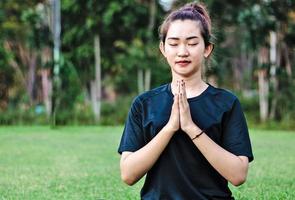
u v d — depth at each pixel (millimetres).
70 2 17781
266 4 16500
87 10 18031
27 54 21562
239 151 2762
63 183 6383
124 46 18578
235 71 22406
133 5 17875
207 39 2818
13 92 21359
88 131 14375
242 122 2816
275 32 16859
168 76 18281
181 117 2648
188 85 2828
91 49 18281
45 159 8680
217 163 2654
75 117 17828
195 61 2773
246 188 5871
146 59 18016
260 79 17328
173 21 2803
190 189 2719
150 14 18188
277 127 16094
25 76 21609
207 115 2777
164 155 2740
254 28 16516
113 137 12617
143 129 2842
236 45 21766
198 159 2721
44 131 14406
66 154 9336
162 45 2904
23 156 9086
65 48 19047
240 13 16328
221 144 2814
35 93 21922
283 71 17188
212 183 2740
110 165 7930
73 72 17938
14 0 20094
